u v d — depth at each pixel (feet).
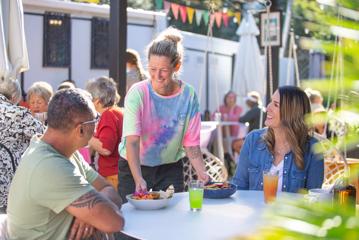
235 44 33.14
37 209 6.79
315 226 2.09
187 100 10.32
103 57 25.86
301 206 2.17
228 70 33.01
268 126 9.77
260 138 10.12
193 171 14.66
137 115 10.02
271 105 9.73
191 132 10.49
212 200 9.01
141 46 26.17
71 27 24.64
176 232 6.99
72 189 6.70
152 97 10.09
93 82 12.72
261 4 20.65
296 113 9.52
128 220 7.66
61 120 6.96
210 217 7.79
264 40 19.13
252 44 31.27
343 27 2.31
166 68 9.77
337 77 2.45
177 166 10.88
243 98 32.50
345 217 2.10
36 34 23.73
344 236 2.05
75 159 8.14
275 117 9.66
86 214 6.72
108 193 7.98
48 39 24.08
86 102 7.09
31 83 23.90
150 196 8.54
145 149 10.34
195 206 8.17
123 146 10.57
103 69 26.03
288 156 9.67
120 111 12.70
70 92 7.11
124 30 14.47
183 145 10.65
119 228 6.92
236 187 9.43
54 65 24.36
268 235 2.13
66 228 6.97
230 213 8.04
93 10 24.77
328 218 2.10
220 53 32.01
